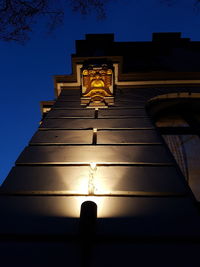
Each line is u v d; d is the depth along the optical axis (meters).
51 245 1.95
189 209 2.38
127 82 7.10
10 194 2.58
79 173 2.92
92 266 1.77
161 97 6.45
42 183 2.73
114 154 3.37
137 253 1.90
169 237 2.06
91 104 5.52
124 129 4.30
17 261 1.80
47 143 3.73
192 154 4.17
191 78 7.15
